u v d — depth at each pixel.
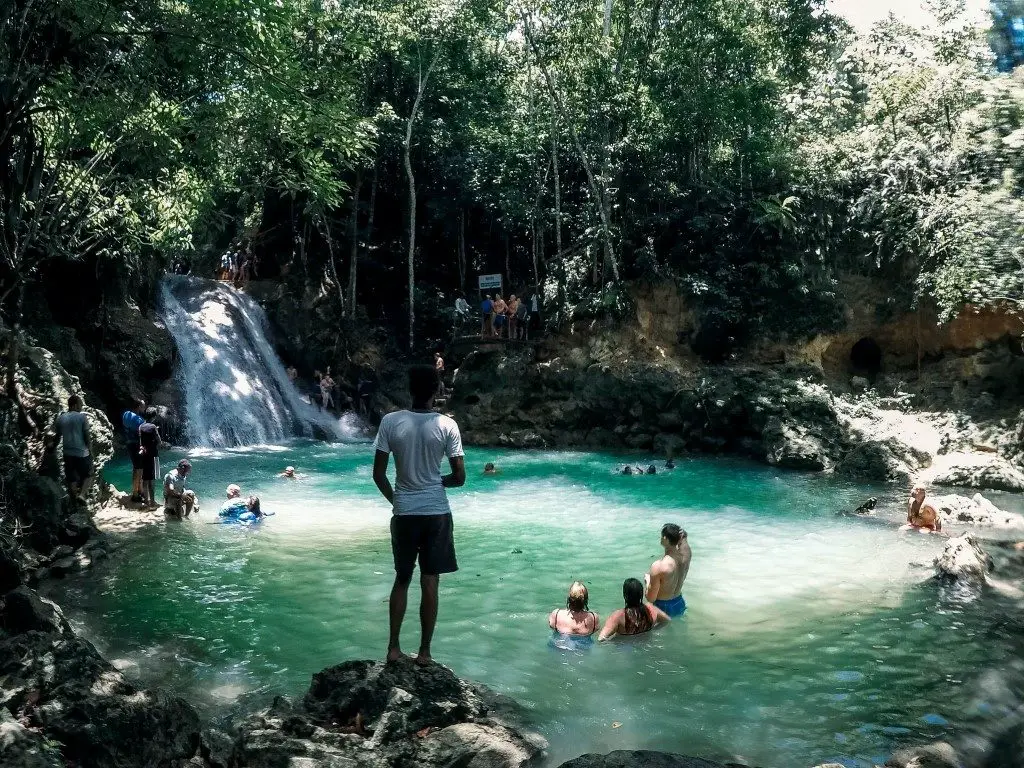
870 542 11.79
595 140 27.55
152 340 22.67
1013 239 12.10
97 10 11.65
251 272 31.16
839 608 8.73
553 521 13.38
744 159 26.28
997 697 4.00
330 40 20.19
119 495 13.79
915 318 22.17
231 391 24.56
